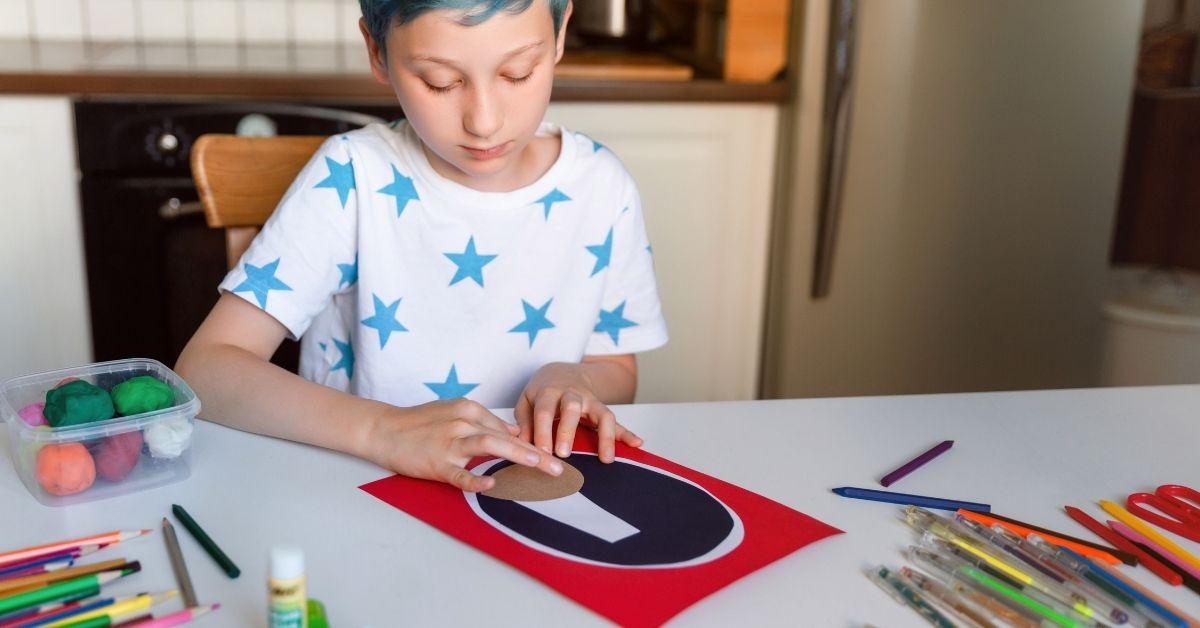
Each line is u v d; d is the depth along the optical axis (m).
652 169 2.01
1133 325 2.03
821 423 0.86
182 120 1.79
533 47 0.82
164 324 1.88
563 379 0.91
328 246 1.03
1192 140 1.95
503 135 0.85
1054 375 2.08
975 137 1.93
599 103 1.95
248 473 0.73
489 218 1.08
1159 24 1.91
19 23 2.18
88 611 0.54
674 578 0.60
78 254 1.82
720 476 0.75
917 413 0.89
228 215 1.14
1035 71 1.91
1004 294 2.03
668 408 0.88
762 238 2.11
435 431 0.74
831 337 2.05
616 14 2.30
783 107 2.02
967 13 1.87
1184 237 2.02
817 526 0.67
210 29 2.29
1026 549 0.64
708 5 2.06
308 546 0.63
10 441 0.78
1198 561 0.65
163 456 0.70
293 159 1.16
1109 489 0.76
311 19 2.34
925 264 2.00
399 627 0.54
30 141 1.74
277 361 1.34
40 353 1.85
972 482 0.76
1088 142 1.96
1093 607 0.59
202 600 0.57
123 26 2.24
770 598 0.58
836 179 1.94
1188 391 0.98
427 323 1.10
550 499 0.70
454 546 0.63
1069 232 2.00
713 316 2.13
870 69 1.89
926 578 0.60
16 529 0.64
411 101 0.85
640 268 1.18
